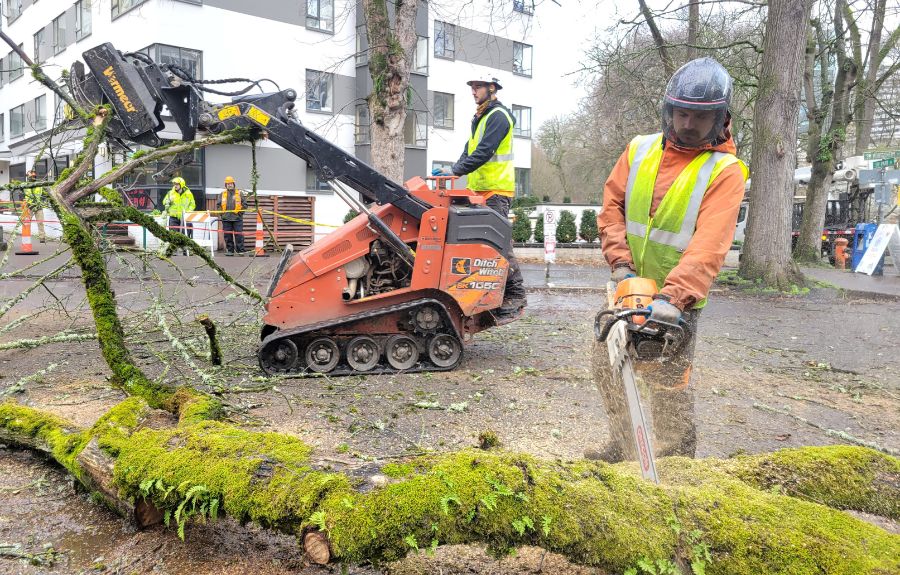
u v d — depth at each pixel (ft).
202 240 52.80
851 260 59.93
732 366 20.42
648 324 7.32
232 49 65.46
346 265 17.35
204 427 9.37
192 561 8.17
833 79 67.67
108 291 12.58
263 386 15.83
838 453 8.59
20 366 17.39
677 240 8.59
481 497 7.00
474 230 17.78
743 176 8.44
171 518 8.94
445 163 84.94
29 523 9.15
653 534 6.86
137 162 14.33
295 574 7.88
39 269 37.58
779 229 40.86
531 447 12.39
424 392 16.12
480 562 8.20
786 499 7.39
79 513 9.48
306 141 16.74
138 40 62.64
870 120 75.82
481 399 15.64
